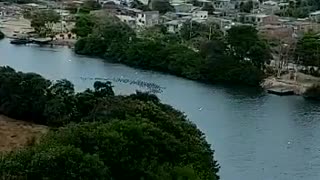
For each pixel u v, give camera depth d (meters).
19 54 137.38
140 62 130.12
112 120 47.53
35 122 78.31
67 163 34.88
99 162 36.16
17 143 66.69
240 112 94.69
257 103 102.25
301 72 125.69
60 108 74.62
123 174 39.22
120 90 105.38
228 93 109.69
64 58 135.50
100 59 137.38
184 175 40.97
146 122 46.53
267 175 66.50
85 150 39.56
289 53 128.00
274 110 97.25
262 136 81.19
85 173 34.91
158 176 39.62
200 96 105.75
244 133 82.25
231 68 119.94
